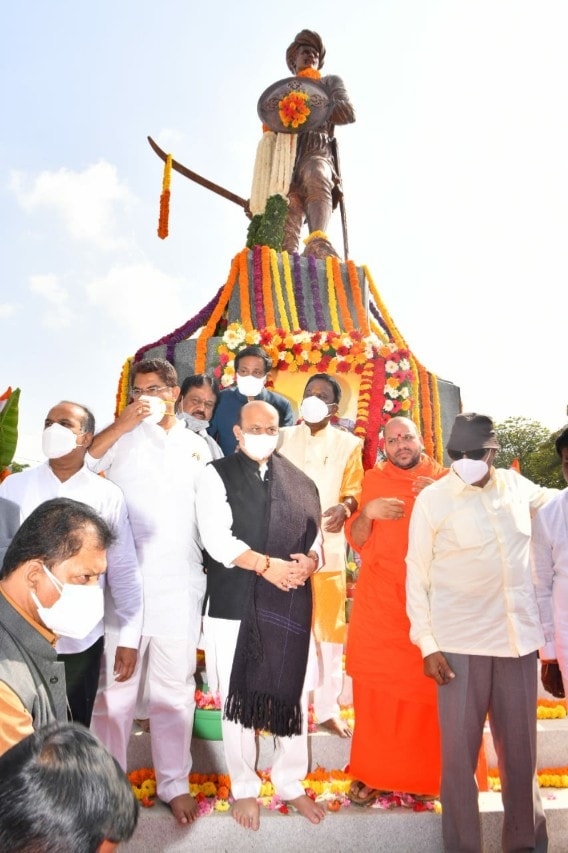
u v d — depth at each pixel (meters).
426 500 3.01
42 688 1.55
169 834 2.83
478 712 2.80
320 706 3.56
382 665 3.14
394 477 3.46
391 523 3.30
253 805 2.86
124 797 0.95
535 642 2.84
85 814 0.89
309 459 3.95
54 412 2.80
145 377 3.22
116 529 2.83
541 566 3.06
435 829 2.97
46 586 1.57
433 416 6.59
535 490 3.15
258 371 4.12
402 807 3.03
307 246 7.87
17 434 4.79
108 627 2.97
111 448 3.24
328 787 3.16
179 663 2.98
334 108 8.10
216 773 3.28
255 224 7.87
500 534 2.88
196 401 3.92
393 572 3.24
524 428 20.56
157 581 3.02
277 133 8.06
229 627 2.89
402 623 3.17
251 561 2.84
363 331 7.07
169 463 3.16
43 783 0.90
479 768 3.25
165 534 3.07
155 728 2.97
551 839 3.08
